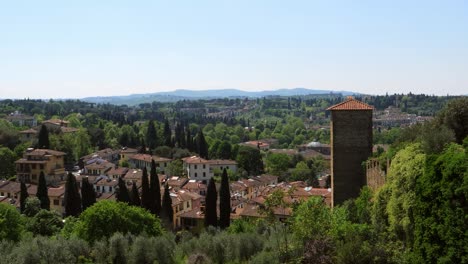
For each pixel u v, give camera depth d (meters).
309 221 43.44
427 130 51.72
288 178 179.75
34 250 53.53
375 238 39.19
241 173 177.62
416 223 37.28
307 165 198.25
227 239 58.00
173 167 171.12
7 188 129.25
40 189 107.38
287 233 51.47
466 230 33.00
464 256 32.78
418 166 39.19
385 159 53.72
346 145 63.38
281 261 43.75
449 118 52.72
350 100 66.12
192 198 120.12
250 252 55.75
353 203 57.88
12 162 154.12
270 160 195.88
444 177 34.53
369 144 63.09
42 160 146.62
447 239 33.94
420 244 36.50
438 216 34.97
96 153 184.88
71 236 64.75
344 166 63.38
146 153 192.62
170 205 97.44
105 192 136.50
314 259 39.19
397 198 41.41
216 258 57.62
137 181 140.25
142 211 73.69
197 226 104.56
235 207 114.06
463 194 33.34
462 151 36.62
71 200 101.12
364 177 62.81
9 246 58.34
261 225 67.44
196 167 168.25
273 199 48.84
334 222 44.09
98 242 61.06
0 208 71.75
